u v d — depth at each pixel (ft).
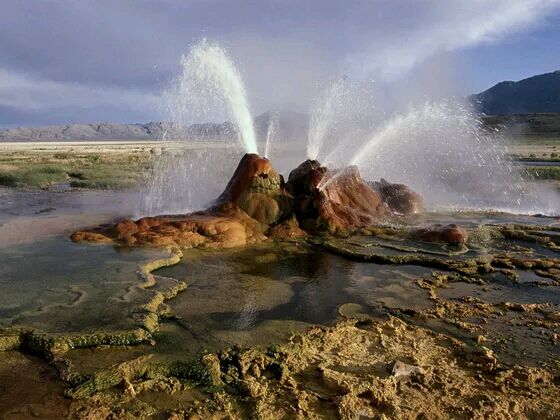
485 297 37.06
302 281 39.63
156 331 29.01
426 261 44.75
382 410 22.09
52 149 287.07
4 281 36.14
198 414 21.48
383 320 32.01
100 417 21.15
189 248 48.44
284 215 56.70
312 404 22.62
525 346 28.91
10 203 78.23
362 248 48.52
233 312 32.42
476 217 66.59
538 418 21.88
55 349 26.16
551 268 44.21
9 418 20.83
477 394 23.45
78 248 45.88
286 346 27.20
